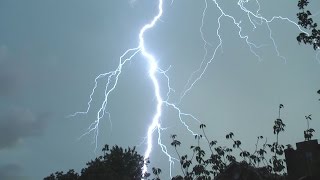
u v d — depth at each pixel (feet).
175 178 64.95
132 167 104.42
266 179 62.90
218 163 65.16
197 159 64.28
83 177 95.40
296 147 68.69
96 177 93.09
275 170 63.36
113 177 94.32
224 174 63.87
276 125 63.67
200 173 63.62
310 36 47.14
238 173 63.05
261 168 64.18
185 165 64.08
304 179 58.80
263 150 64.44
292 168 67.10
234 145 64.90
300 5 48.49
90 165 100.94
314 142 67.31
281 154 63.62
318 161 62.13
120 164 103.19
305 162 66.28
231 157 65.51
